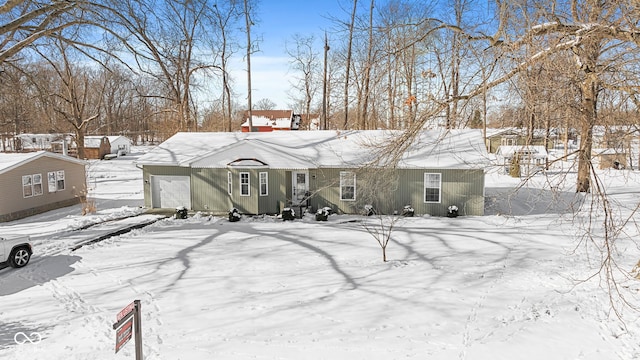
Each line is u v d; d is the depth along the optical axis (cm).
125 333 613
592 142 873
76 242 1731
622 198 2356
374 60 1264
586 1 896
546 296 1102
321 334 909
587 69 857
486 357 812
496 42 923
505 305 1052
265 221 2103
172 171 2358
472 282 1218
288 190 2305
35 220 2208
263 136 2577
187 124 3512
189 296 1148
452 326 942
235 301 1106
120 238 1802
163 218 2189
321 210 2109
